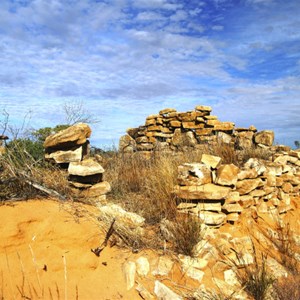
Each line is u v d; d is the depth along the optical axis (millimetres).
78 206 4297
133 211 4883
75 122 6445
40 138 5945
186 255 4102
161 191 5180
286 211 6758
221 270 4164
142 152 9305
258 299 3922
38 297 3111
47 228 3707
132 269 3635
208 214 4863
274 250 5180
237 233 5023
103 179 5477
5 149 4957
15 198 4074
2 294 3006
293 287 4223
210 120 9680
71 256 3592
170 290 3533
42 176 4637
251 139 9414
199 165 5094
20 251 3426
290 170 7500
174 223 4449
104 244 3830
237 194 5262
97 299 3273
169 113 10383
